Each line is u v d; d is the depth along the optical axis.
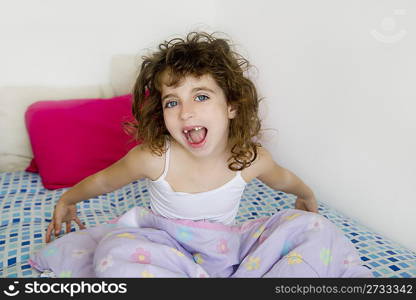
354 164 1.24
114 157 1.52
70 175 1.44
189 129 0.85
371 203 1.20
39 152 1.46
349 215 1.30
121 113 1.58
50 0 1.62
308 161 1.44
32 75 1.67
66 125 1.49
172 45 0.94
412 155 1.04
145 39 1.83
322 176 1.39
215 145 0.88
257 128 1.04
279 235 0.89
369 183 1.19
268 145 1.66
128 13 1.76
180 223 0.93
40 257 0.94
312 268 0.82
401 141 1.06
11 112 1.58
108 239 0.84
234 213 1.04
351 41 1.17
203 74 0.86
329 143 1.33
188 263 0.81
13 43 1.61
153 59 0.94
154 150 0.93
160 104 0.94
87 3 1.68
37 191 1.42
